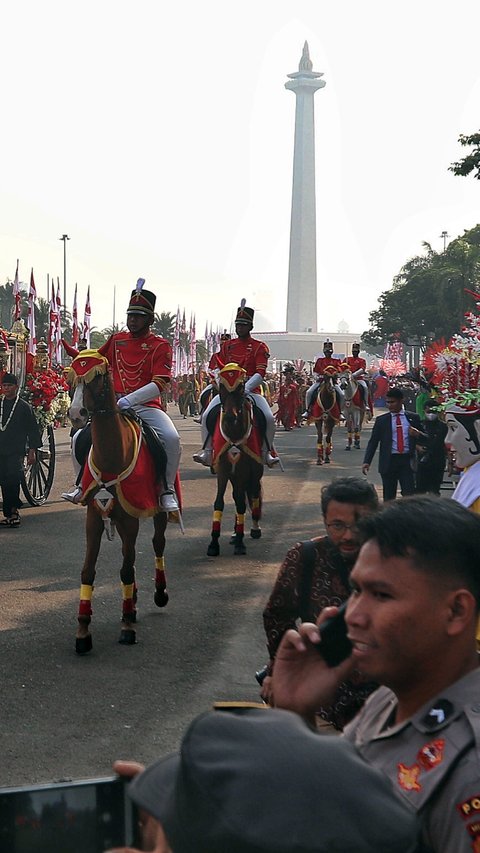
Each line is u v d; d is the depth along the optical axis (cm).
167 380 927
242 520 1259
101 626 905
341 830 110
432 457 1413
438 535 193
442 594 193
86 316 4259
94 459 830
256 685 749
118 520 846
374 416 5028
